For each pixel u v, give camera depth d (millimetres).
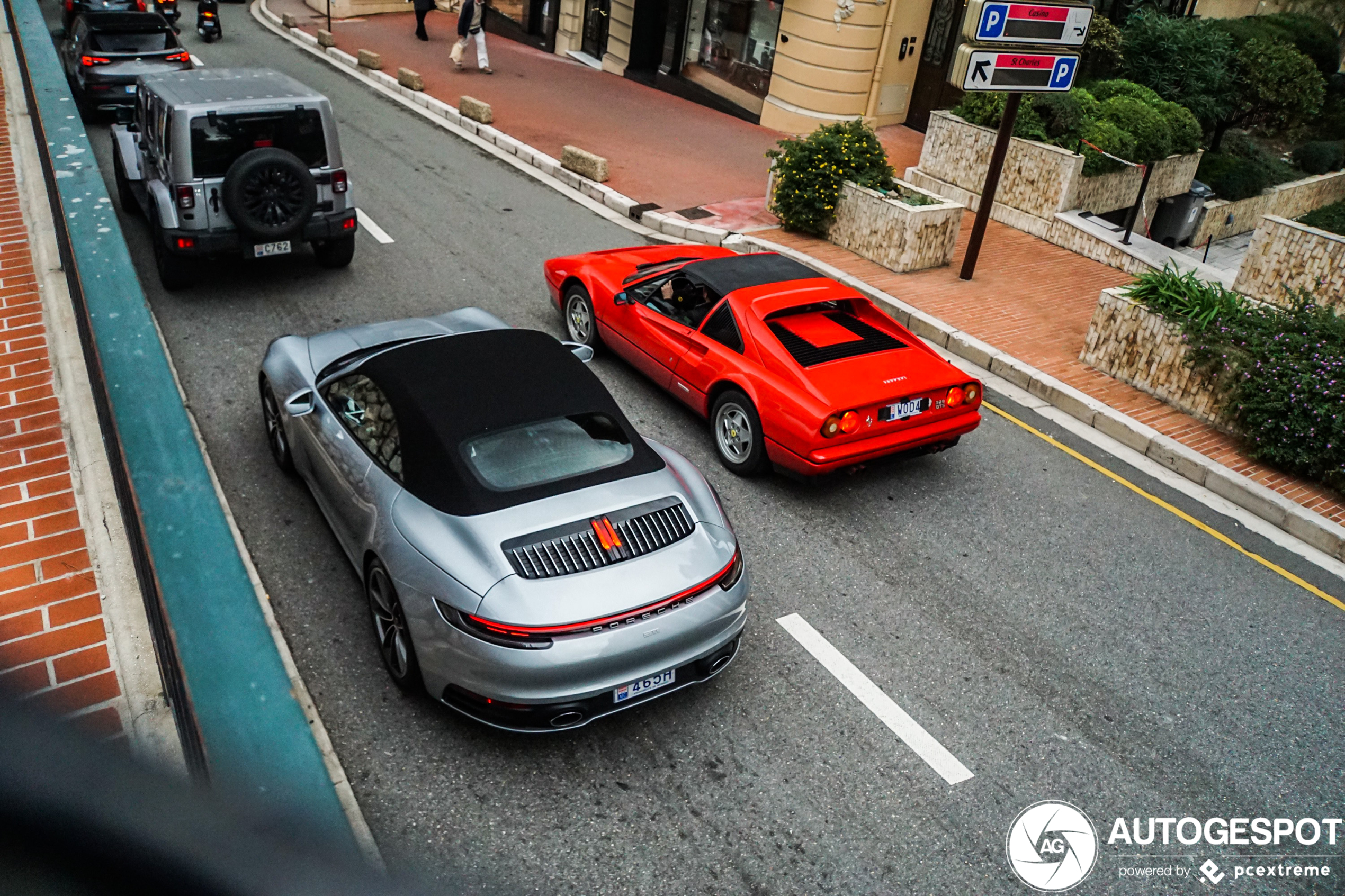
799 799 4102
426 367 4805
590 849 3744
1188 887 3891
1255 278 10680
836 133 11531
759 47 17703
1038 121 13055
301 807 2312
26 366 5668
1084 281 11406
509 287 9578
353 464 4680
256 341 7789
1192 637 5496
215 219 7992
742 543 5941
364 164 13336
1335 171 17234
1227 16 18688
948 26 16859
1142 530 6594
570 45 22422
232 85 8352
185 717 2342
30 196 8391
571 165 13461
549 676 3775
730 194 13477
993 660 5121
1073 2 9703
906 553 6016
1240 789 4438
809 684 4805
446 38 23219
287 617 4812
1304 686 5176
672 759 4242
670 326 7133
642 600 3955
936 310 10008
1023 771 4406
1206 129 16672
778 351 6371
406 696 4426
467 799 3922
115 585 3740
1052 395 8445
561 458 4422
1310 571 6316
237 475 5918
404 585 4043
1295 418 7152
